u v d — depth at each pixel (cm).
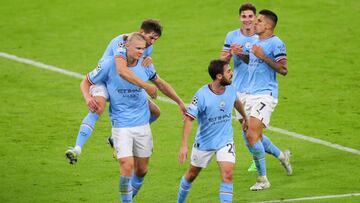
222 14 7319
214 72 3516
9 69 6219
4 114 5288
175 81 5991
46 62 6397
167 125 5141
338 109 5434
